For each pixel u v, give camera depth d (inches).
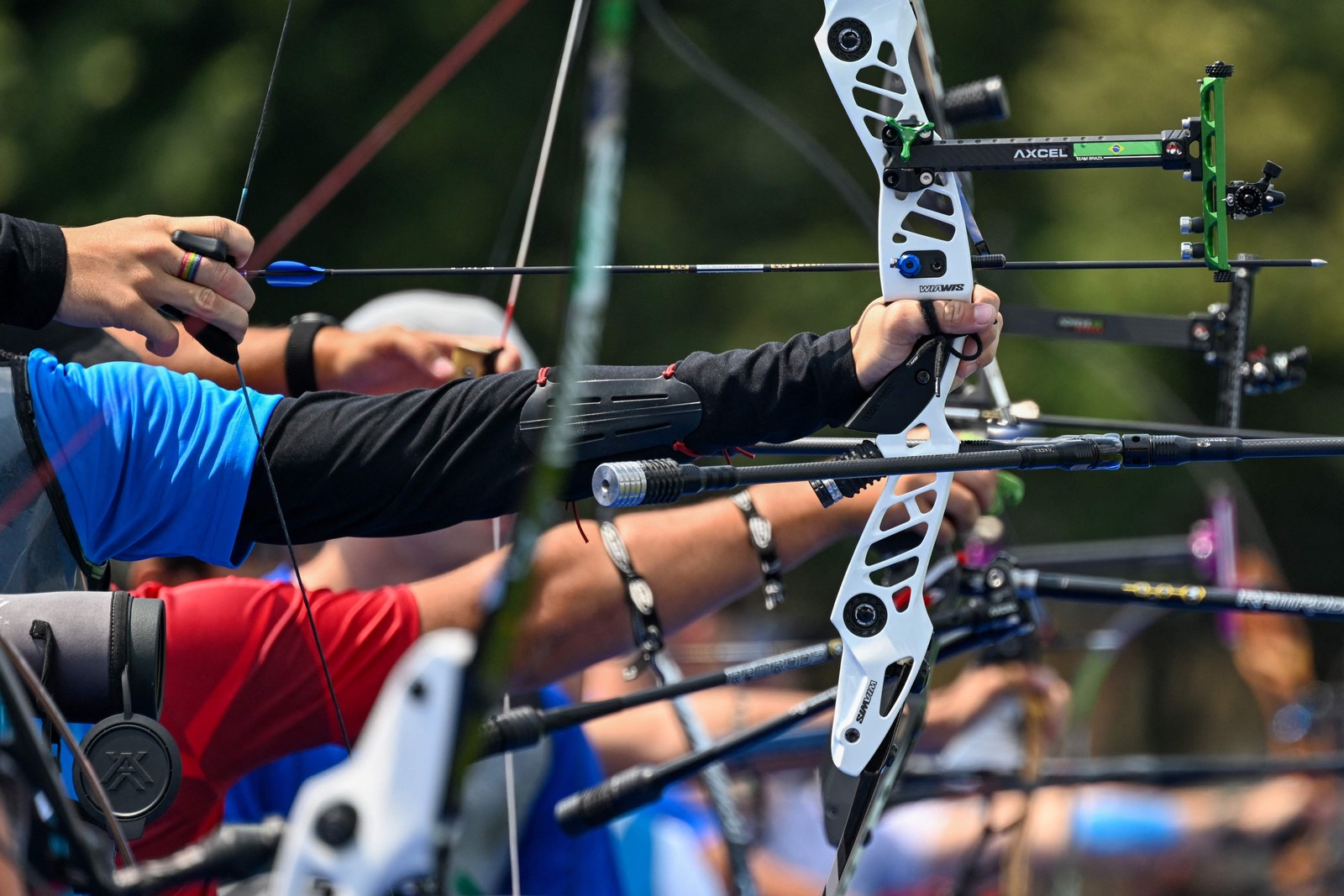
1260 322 1368.1
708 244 1382.9
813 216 1397.6
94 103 1328.7
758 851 634.2
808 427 351.6
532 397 360.8
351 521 376.2
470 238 1375.5
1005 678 608.7
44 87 1341.0
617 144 208.2
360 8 1400.1
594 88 208.5
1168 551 748.6
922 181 338.3
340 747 491.8
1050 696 605.3
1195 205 1301.7
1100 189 1301.7
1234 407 469.4
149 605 338.3
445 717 207.0
